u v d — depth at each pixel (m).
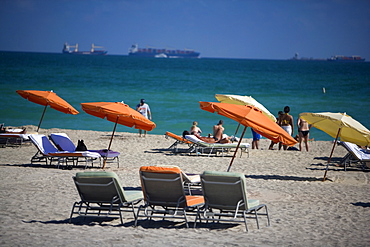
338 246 23.12
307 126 67.25
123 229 26.48
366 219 29.36
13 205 31.27
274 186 40.56
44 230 25.53
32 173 43.78
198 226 27.59
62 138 51.19
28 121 99.19
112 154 49.25
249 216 28.42
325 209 32.06
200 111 120.62
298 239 24.48
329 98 160.75
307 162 56.12
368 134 42.00
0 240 22.97
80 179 27.09
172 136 61.28
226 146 58.75
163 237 24.70
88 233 25.20
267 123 35.94
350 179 45.38
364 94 178.00
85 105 47.34
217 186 26.28
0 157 54.28
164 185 26.83
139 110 78.69
